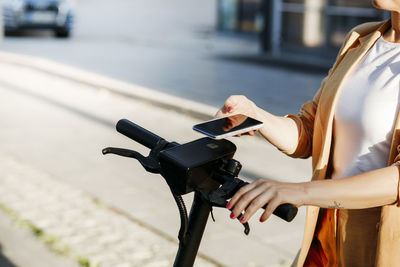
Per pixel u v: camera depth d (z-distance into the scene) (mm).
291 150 1785
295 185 1269
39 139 6434
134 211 4438
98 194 4777
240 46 15055
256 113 1719
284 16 13250
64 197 4719
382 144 1559
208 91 8836
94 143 6273
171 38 16359
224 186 1337
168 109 7895
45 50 13320
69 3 15766
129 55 12930
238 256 3717
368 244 1616
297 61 12211
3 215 4379
